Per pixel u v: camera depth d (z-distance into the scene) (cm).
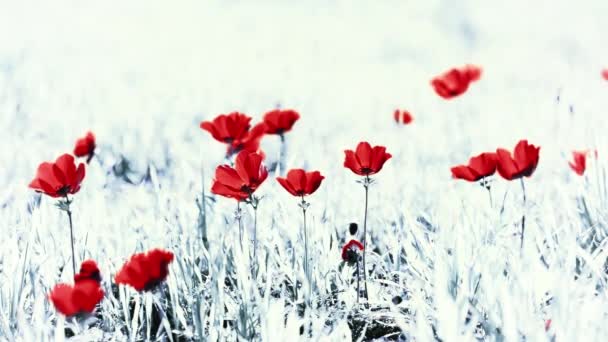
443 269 244
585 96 673
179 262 271
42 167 242
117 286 286
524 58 1585
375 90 1027
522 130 543
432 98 848
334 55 1511
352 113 809
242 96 936
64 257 290
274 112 365
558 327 197
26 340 218
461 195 351
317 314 256
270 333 217
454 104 713
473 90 833
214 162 502
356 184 389
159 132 680
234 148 337
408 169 437
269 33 2194
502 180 375
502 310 209
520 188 359
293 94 876
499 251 258
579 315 201
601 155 328
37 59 1223
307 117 743
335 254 293
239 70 1291
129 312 266
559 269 223
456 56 1711
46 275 266
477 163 279
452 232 285
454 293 237
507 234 276
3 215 344
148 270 213
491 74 1230
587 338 196
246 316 233
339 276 284
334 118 770
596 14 2122
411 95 902
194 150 571
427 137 570
